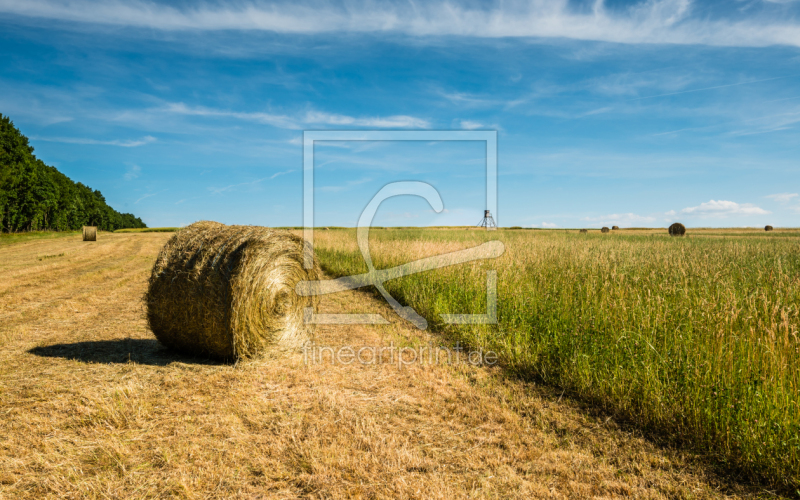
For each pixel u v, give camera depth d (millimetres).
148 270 17062
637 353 4816
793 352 3912
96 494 3184
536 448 3838
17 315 9203
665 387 4289
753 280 7105
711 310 5004
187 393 5059
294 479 3369
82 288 12750
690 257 10344
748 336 4449
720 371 4074
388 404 4809
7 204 49094
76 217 79938
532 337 6508
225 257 6117
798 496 3180
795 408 3521
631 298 5984
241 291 5977
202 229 6938
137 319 8930
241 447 3838
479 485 3318
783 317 4066
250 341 6152
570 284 7430
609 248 13461
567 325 6074
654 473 3488
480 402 4824
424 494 3143
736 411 3783
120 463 3531
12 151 50281
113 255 23484
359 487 3256
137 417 4352
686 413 4059
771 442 3414
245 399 4898
